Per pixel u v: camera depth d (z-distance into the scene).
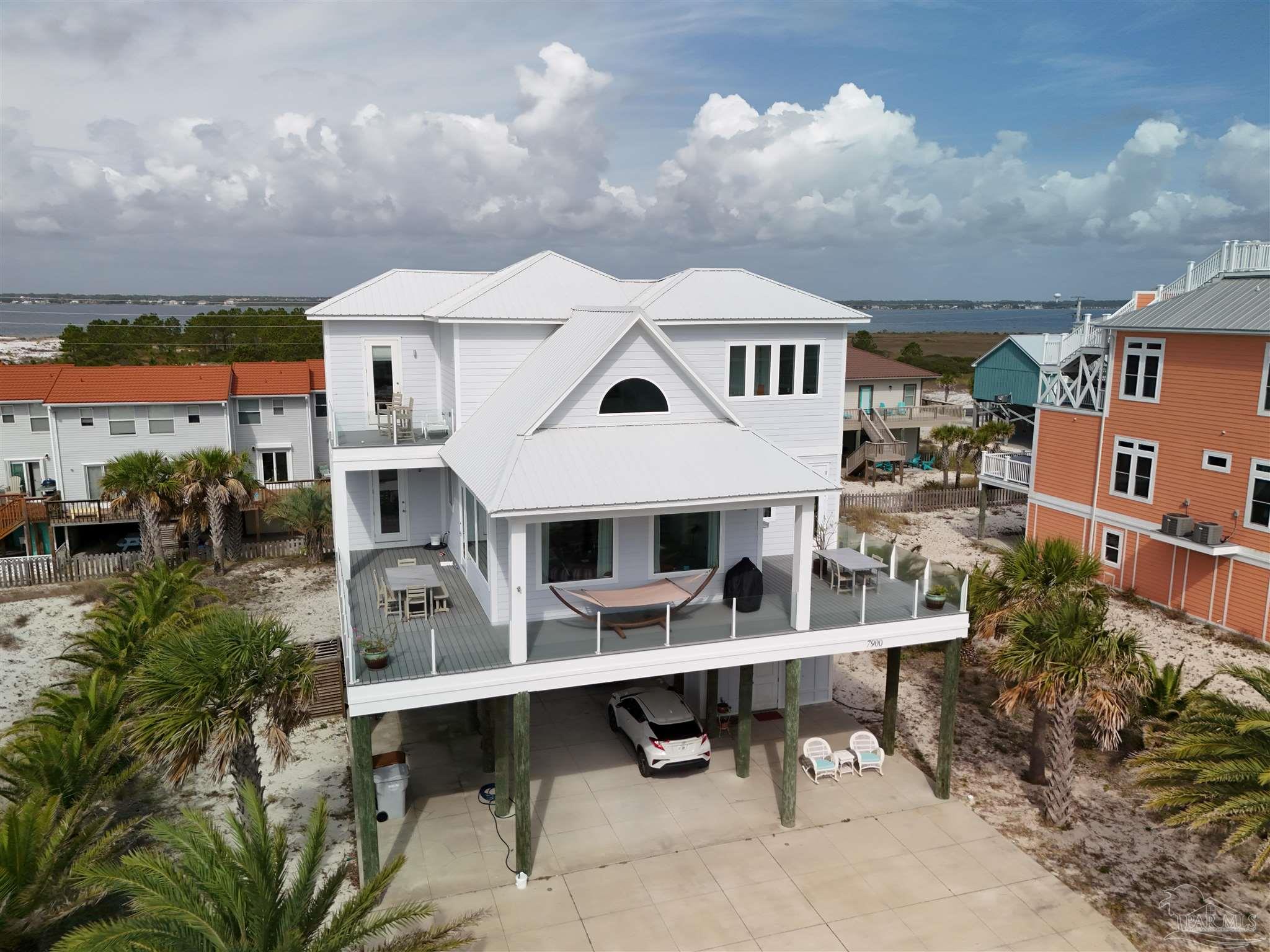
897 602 18.08
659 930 13.72
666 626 15.60
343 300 22.95
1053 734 16.58
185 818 11.48
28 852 12.20
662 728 18.39
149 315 97.50
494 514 14.16
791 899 14.49
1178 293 31.05
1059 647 16.00
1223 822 14.54
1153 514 29.00
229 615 14.80
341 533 20.62
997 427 44.53
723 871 15.22
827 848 15.95
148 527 31.30
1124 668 15.83
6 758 15.67
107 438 38.69
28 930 12.20
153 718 13.37
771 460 17.08
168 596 20.97
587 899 14.45
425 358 23.33
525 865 14.84
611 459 16.34
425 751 19.80
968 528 39.75
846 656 25.84
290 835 16.12
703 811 17.17
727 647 15.99
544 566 16.88
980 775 18.78
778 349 21.77
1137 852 15.89
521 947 13.29
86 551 35.97
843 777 18.64
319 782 18.27
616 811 17.16
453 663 14.70
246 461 33.47
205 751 13.45
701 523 18.14
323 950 10.30
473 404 21.62
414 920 13.45
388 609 17.42
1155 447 28.73
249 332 91.69
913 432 55.44
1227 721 14.19
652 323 17.36
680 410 18.22
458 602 18.19
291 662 14.26
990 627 17.53
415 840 16.16
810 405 22.33
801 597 16.39
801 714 21.86
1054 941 13.52
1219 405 26.42
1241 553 25.78
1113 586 30.66
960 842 16.16
